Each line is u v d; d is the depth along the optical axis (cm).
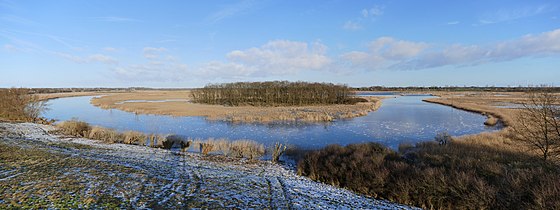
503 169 1134
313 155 1545
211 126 2905
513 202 907
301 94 5838
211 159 1614
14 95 3244
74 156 1402
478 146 1719
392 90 19162
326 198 1056
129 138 2047
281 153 1769
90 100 6894
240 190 1055
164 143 1939
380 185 1164
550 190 855
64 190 881
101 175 1072
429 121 3347
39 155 1348
